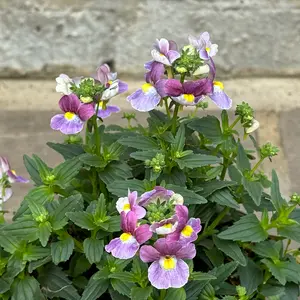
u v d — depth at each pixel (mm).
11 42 827
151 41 843
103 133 558
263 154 522
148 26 834
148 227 462
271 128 776
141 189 507
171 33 843
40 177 526
